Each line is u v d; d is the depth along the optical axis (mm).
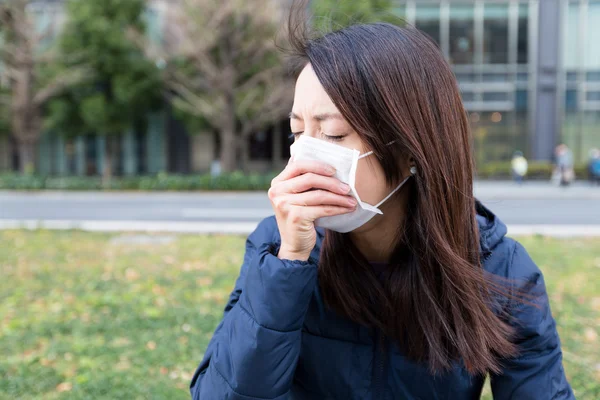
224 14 16094
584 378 3186
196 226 9461
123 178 19266
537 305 1130
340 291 1120
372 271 1123
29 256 6762
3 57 18812
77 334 3982
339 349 1154
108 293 5016
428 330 1072
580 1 21797
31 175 18969
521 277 1143
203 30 16500
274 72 17234
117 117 20047
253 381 1005
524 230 8773
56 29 21734
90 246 7473
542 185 19938
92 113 19297
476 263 1092
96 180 18812
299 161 997
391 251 1156
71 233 8656
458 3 22109
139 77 19672
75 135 20844
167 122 24094
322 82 991
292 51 1131
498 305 1115
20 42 18469
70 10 19000
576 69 22125
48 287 5301
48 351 3658
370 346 1145
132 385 3148
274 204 1021
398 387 1136
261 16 16266
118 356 3598
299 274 998
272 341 996
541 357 1135
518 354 1124
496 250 1157
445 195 1024
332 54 1002
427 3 22125
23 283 5449
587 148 22375
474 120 22625
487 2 22047
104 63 19188
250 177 18156
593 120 22234
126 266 6219
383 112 974
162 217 11258
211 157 24219
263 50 16828
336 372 1159
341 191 977
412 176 1068
